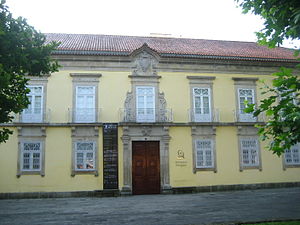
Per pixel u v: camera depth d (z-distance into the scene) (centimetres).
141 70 1784
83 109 1694
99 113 1694
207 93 1844
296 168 1888
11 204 1359
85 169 1644
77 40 1962
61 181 1612
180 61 1827
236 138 1823
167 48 1948
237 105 1859
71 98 1692
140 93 1762
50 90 1683
